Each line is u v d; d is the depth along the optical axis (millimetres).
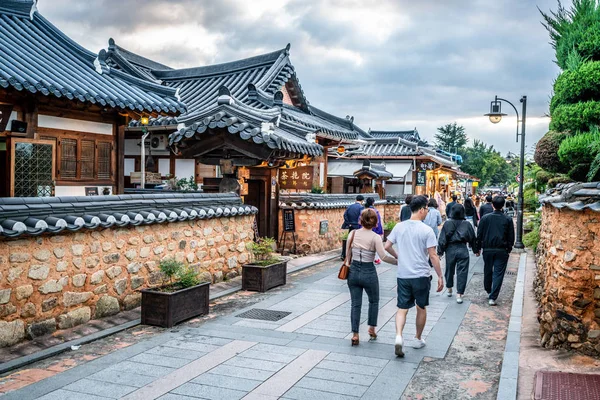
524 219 24594
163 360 6195
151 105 10031
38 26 10969
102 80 10094
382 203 23375
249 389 5371
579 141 6141
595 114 6086
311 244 15547
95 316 7461
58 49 10531
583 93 6309
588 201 5836
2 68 8055
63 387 5348
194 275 8367
